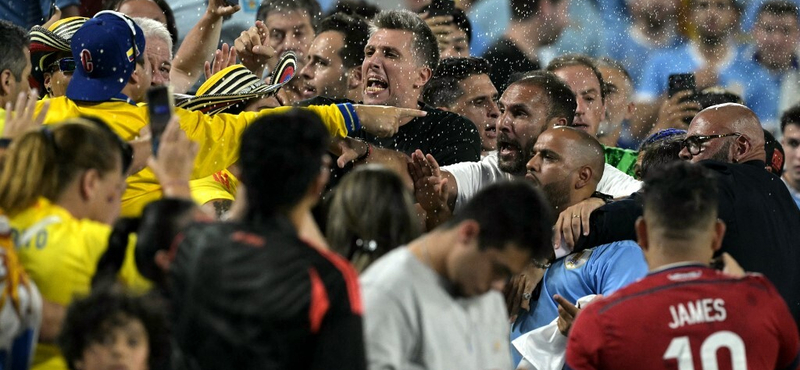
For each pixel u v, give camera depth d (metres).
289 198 8.78
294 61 17.20
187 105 15.48
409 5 24.62
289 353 8.39
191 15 24.11
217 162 13.89
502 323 10.20
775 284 13.90
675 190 11.00
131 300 9.41
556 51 28.89
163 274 9.49
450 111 19.83
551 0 28.55
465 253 9.36
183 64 19.52
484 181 16.77
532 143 16.70
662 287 10.77
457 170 16.67
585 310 10.94
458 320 9.54
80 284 10.38
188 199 9.73
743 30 30.77
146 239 9.45
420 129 17.55
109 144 10.90
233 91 16.33
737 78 30.59
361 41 19.80
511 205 9.34
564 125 16.95
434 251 9.53
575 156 15.08
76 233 10.52
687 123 26.22
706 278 10.80
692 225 10.95
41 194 10.61
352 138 15.58
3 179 10.59
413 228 10.63
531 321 15.00
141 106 13.86
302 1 23.16
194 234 8.83
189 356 8.66
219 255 8.59
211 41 19.58
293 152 8.77
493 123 20.62
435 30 24.48
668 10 31.19
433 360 9.33
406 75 17.70
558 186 15.12
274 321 8.35
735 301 10.73
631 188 17.52
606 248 14.43
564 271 14.73
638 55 30.55
